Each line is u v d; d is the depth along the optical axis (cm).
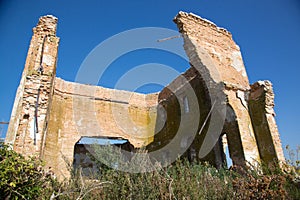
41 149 958
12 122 1018
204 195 520
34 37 1230
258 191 550
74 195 520
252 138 1179
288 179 641
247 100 1290
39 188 455
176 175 595
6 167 407
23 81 1122
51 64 1139
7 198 393
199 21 1484
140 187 508
